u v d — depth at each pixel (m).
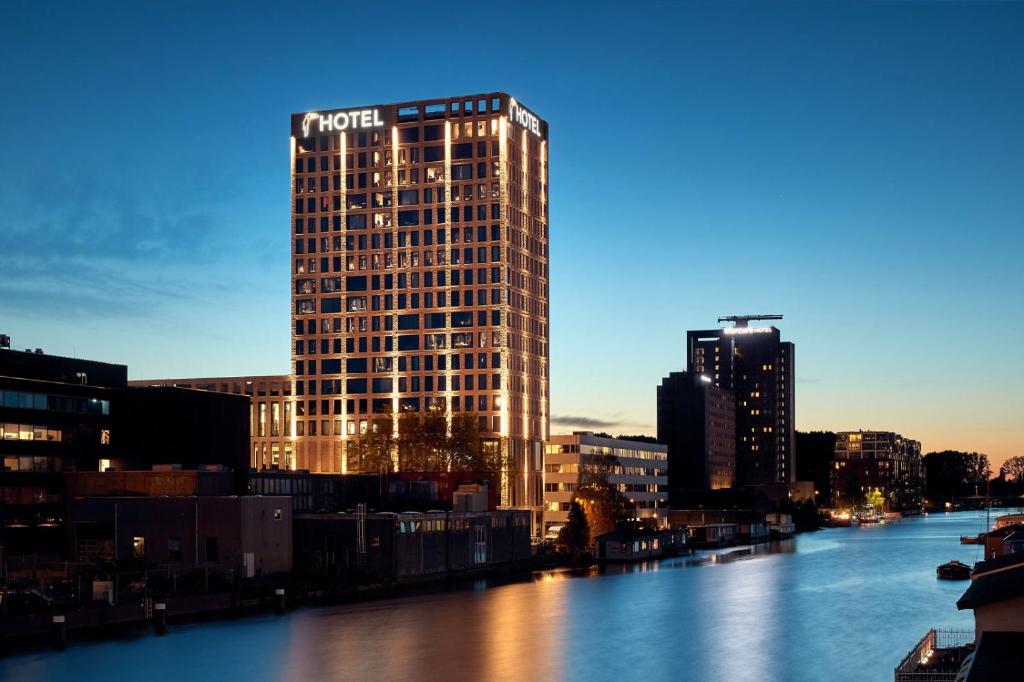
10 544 158.50
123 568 149.88
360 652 114.44
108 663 107.69
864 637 125.06
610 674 104.19
